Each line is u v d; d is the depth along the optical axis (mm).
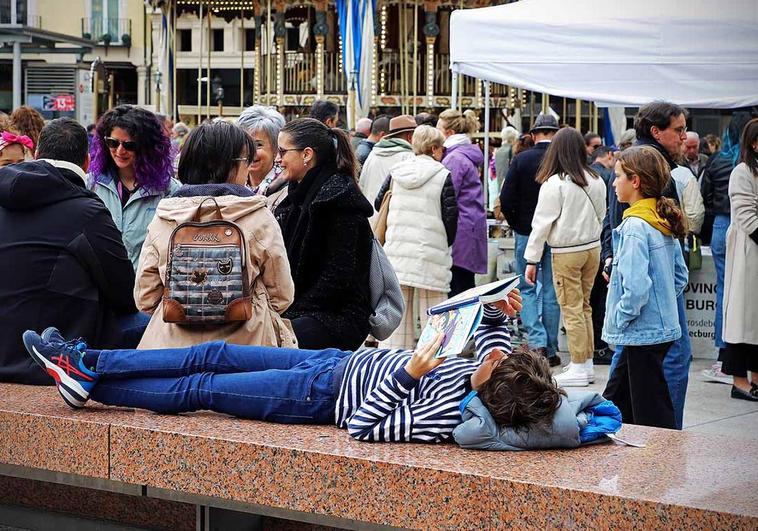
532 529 4164
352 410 4973
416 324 11648
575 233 9852
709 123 26047
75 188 6055
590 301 11445
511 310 4949
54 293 5930
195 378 5203
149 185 6789
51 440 5164
